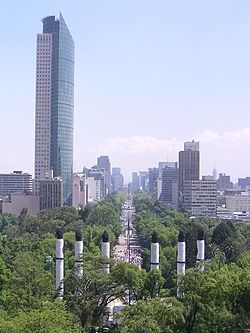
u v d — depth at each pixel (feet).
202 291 434.30
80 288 538.06
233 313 441.27
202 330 429.38
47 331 370.12
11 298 540.11
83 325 505.25
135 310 418.51
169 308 413.59
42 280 578.66
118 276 540.52
